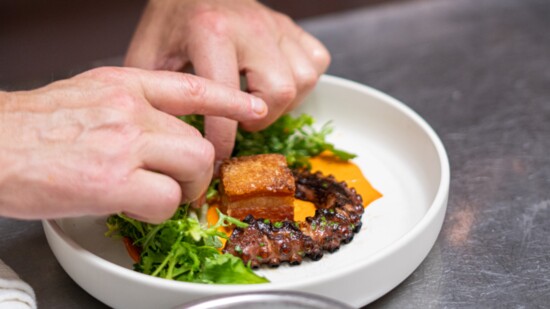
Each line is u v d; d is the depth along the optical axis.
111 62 1.00
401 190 0.76
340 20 1.13
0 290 0.59
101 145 0.57
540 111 0.91
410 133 0.79
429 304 0.64
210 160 0.60
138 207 0.57
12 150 0.57
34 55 1.21
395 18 1.13
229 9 0.78
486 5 1.16
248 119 0.65
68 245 0.61
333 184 0.74
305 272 0.65
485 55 1.03
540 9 1.14
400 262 0.61
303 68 0.78
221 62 0.73
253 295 0.55
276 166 0.72
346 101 0.84
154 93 0.61
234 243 0.65
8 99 0.59
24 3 1.29
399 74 0.99
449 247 0.70
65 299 0.64
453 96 0.94
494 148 0.84
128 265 0.66
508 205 0.75
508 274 0.67
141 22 0.84
